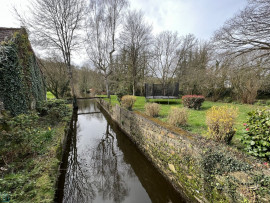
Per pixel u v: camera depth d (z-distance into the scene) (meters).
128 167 4.79
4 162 2.92
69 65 14.43
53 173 2.92
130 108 7.10
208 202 2.38
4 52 4.84
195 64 16.25
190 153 2.79
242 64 8.20
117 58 18.19
